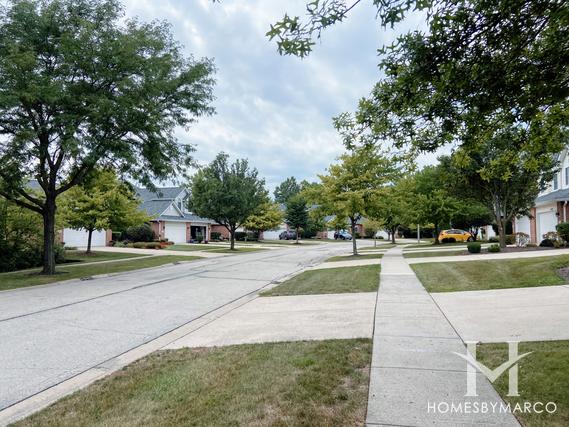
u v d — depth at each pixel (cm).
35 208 1497
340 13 297
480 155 1526
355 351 479
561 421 300
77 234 3253
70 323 707
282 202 9894
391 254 2086
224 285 1184
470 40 322
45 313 795
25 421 332
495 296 789
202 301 920
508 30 316
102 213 2355
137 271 1612
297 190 10025
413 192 2839
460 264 1325
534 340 491
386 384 379
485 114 387
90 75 1326
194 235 4656
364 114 450
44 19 1265
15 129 1290
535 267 1070
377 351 477
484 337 519
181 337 601
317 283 1091
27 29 1279
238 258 2248
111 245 3422
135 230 3512
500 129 484
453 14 309
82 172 1571
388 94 397
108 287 1160
